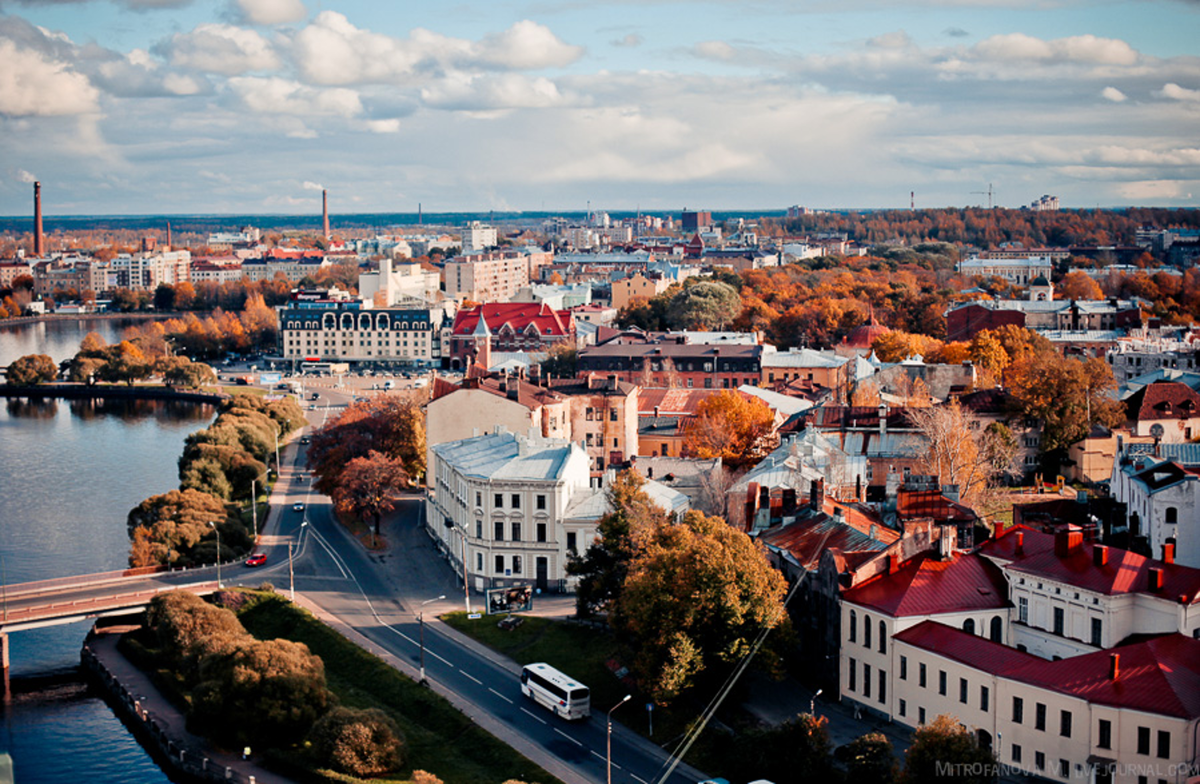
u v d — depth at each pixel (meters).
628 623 158.00
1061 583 143.00
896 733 142.12
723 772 137.50
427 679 170.00
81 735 174.00
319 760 151.25
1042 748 126.62
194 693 164.25
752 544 160.00
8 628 194.88
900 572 152.62
